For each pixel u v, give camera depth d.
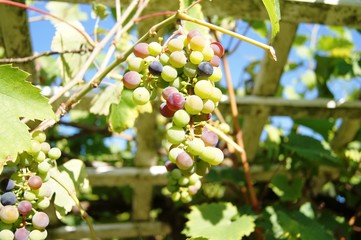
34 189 0.39
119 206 0.88
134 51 0.40
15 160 0.38
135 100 0.39
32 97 0.37
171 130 0.37
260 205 0.68
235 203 0.80
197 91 0.37
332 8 0.59
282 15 0.60
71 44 0.57
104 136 0.93
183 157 0.37
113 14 0.75
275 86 0.72
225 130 0.57
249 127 0.76
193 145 0.37
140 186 0.81
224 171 0.74
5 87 0.37
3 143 0.36
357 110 0.75
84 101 0.64
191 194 0.50
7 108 0.37
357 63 0.85
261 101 0.72
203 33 0.48
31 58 0.55
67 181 0.48
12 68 0.37
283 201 0.75
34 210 0.40
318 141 0.77
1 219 0.38
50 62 0.80
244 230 0.56
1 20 0.59
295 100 0.73
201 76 0.38
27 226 0.41
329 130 0.85
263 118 0.74
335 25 0.61
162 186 0.88
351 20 0.60
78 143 0.98
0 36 0.62
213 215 0.60
